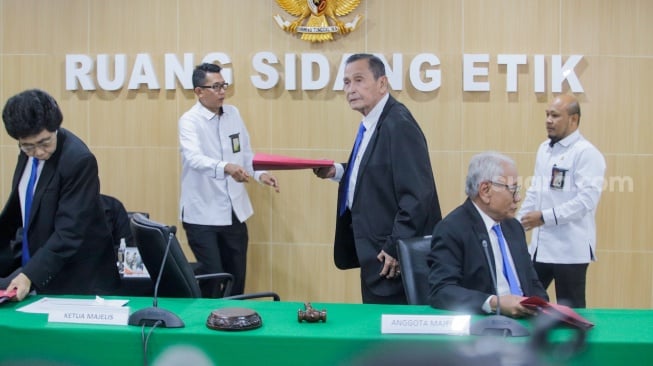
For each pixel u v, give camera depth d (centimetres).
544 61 480
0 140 502
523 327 196
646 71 481
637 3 479
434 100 486
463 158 487
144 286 337
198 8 490
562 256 388
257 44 490
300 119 491
